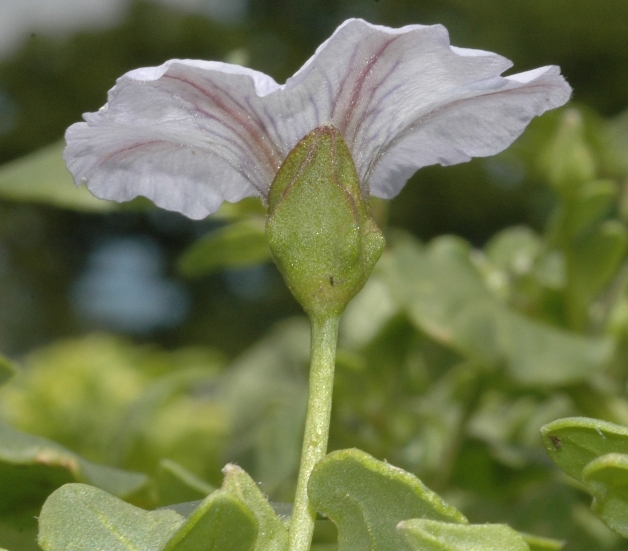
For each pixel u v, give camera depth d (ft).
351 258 0.34
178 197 0.36
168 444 0.62
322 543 0.46
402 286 0.47
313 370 0.33
